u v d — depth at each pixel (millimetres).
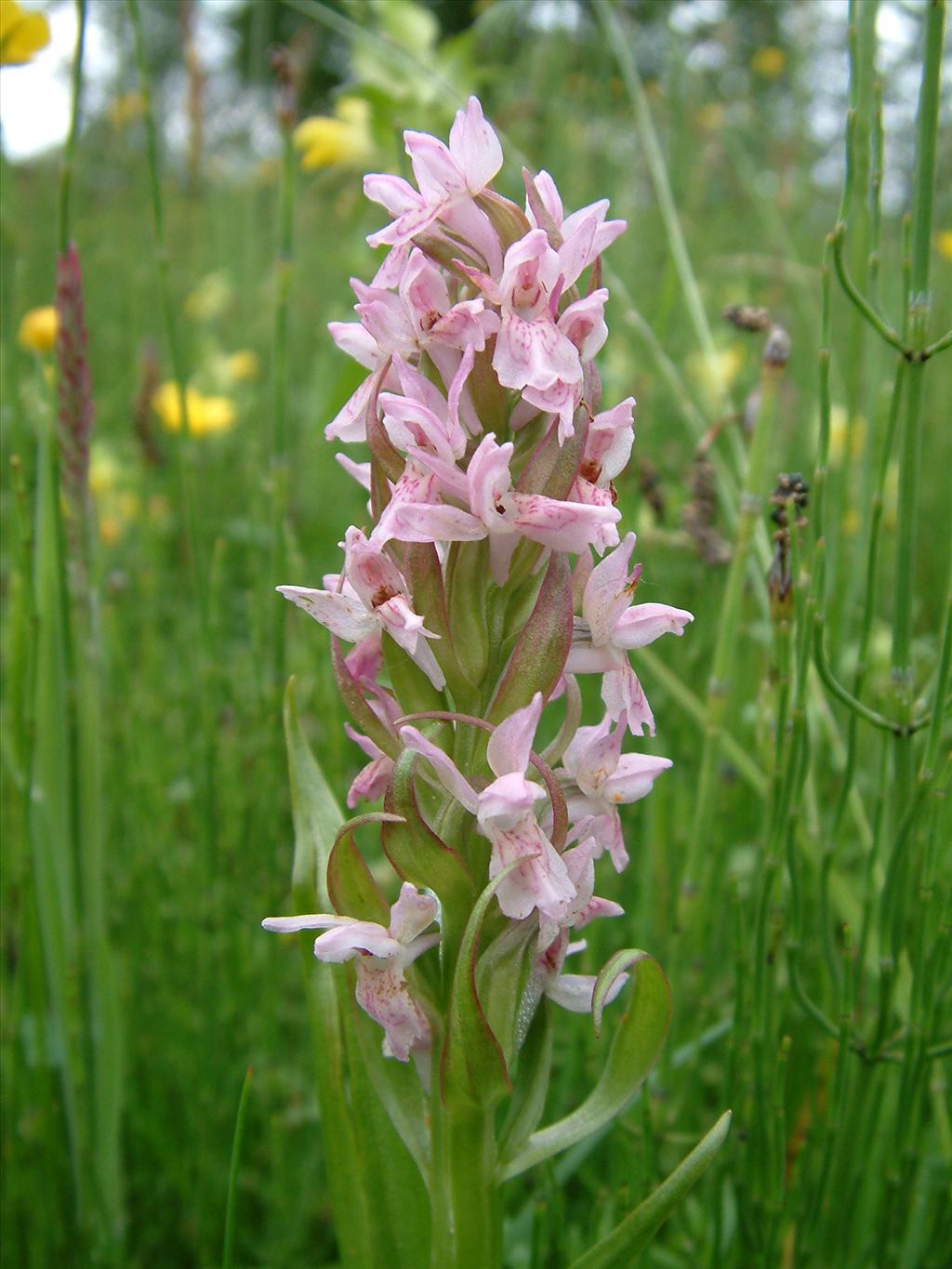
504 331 133
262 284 585
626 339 361
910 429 180
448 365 139
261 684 271
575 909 144
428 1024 147
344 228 601
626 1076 151
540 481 135
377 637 146
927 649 289
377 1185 162
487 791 132
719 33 533
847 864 272
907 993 200
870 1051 188
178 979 253
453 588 139
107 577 343
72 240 203
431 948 147
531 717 133
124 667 273
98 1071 216
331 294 560
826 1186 190
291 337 562
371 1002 142
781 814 183
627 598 143
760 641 255
